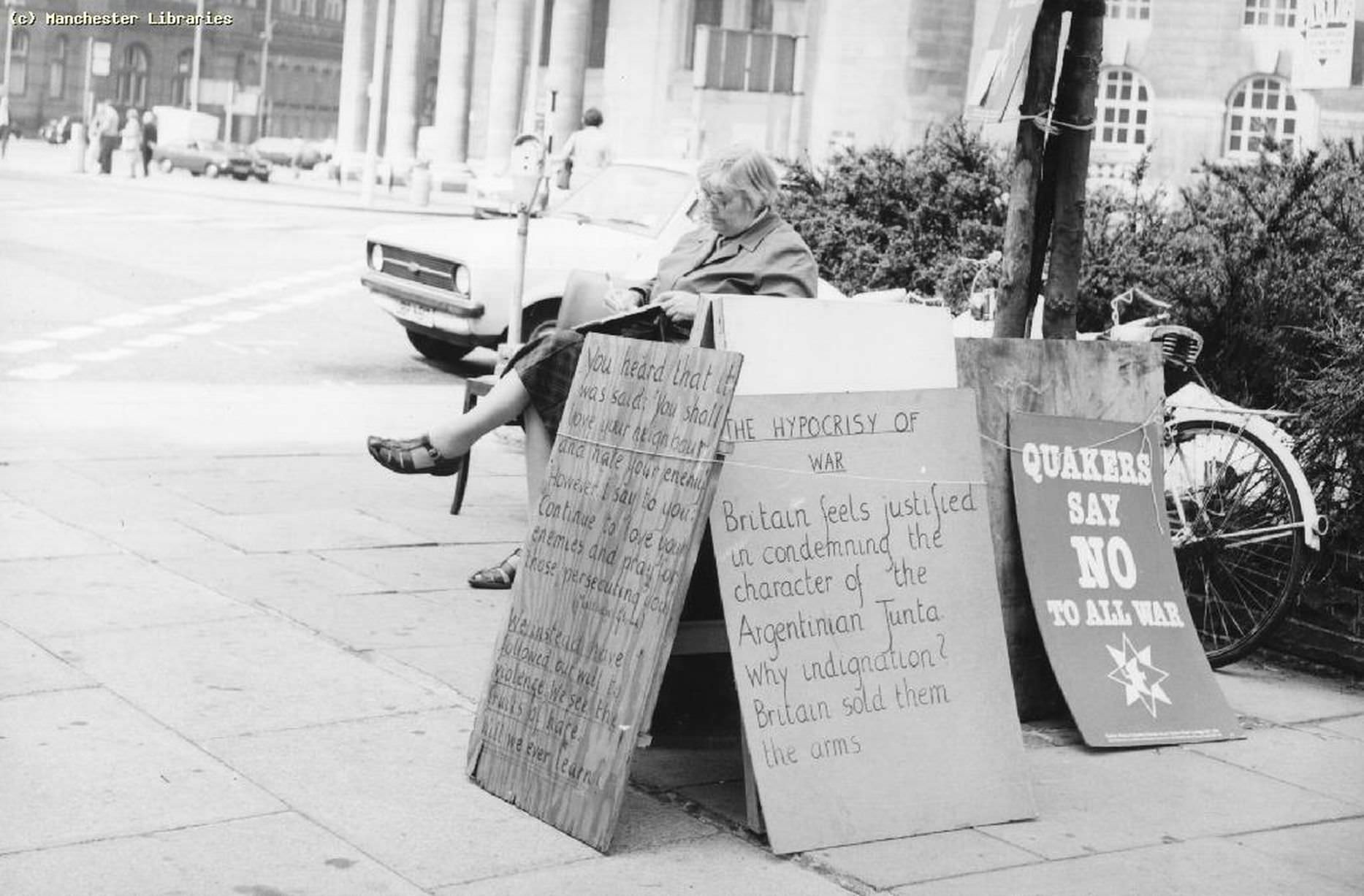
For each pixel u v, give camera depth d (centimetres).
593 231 1270
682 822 441
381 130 6556
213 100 9406
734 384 418
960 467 473
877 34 2992
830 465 453
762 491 441
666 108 3881
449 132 5222
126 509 760
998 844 437
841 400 457
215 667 539
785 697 435
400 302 1309
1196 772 502
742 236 534
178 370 1234
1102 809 467
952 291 973
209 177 5469
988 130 2083
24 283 1702
